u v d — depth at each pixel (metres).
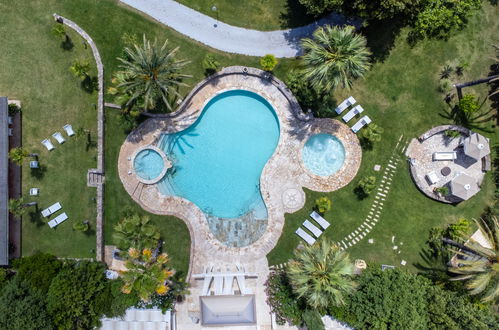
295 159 34.44
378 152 34.44
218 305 31.67
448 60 34.41
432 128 33.97
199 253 34.28
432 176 33.66
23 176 33.69
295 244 34.31
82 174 33.88
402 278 31.09
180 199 34.41
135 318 33.00
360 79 34.44
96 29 34.22
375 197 34.31
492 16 34.53
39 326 29.47
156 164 34.50
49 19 34.03
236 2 34.78
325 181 34.31
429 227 34.19
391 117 34.44
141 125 34.38
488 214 33.91
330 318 33.22
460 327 29.81
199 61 34.56
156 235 31.45
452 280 30.47
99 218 33.47
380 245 34.22
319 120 34.47
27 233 33.78
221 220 34.66
